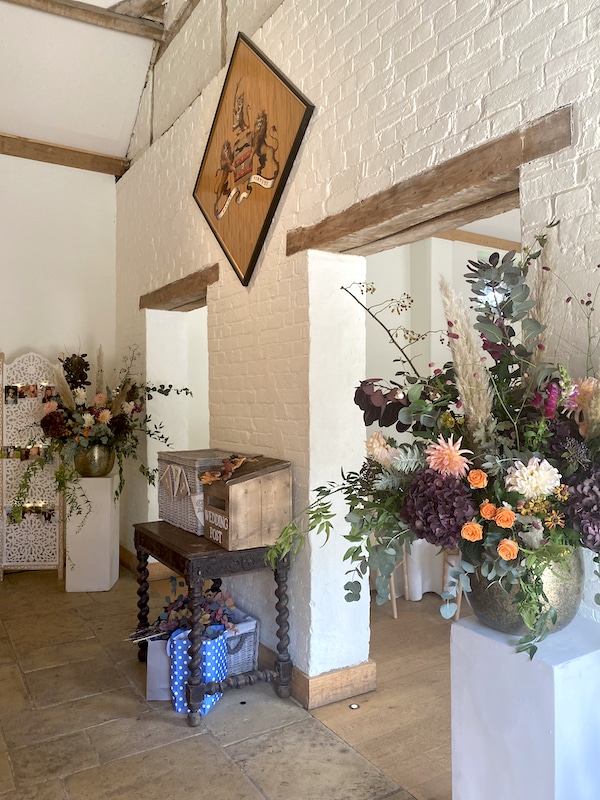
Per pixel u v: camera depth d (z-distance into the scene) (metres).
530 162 1.85
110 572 4.78
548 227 1.66
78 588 4.72
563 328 1.73
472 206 2.26
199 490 3.08
